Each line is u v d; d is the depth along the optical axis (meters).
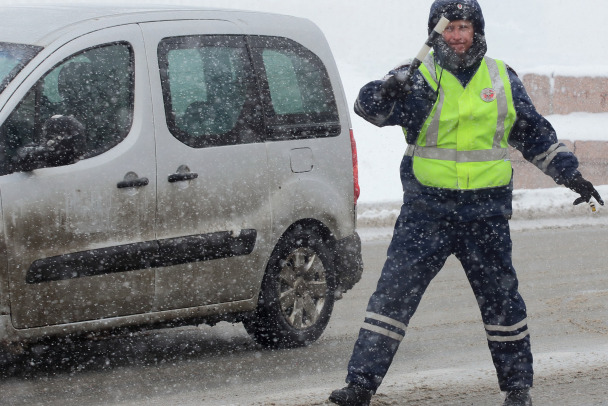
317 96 10.88
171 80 9.61
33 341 8.76
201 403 8.33
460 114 7.49
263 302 10.21
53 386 8.89
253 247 10.02
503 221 7.70
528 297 13.00
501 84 7.60
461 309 12.40
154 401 8.41
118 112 9.23
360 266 11.14
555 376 9.19
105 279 8.99
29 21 9.55
